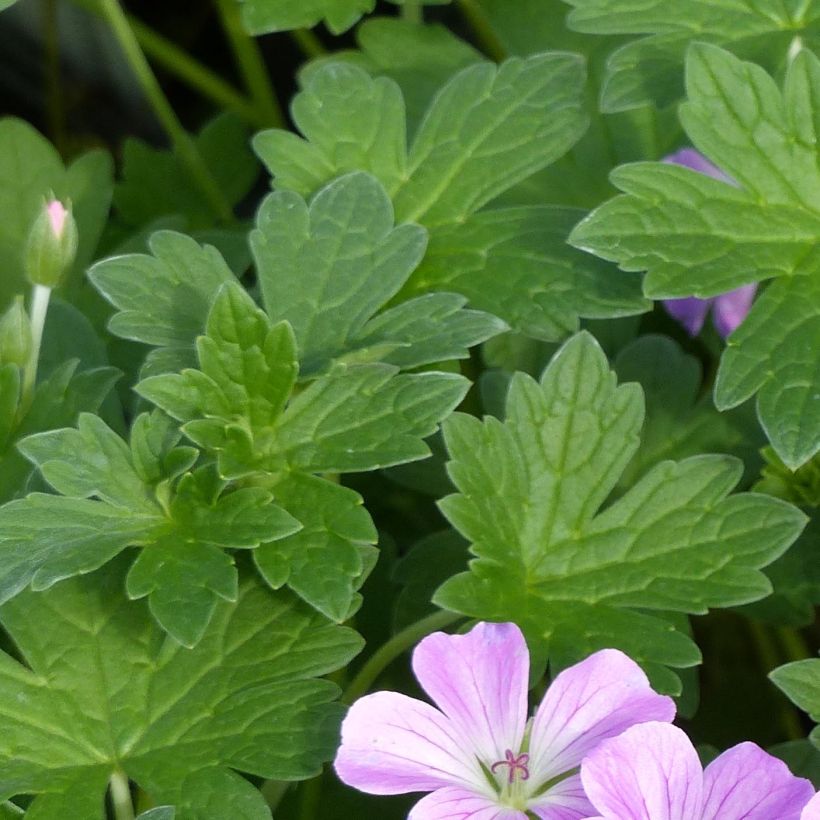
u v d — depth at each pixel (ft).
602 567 1.97
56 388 2.03
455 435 1.98
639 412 1.98
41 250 2.03
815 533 2.09
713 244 2.02
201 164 2.39
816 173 2.03
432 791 1.88
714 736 2.17
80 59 2.83
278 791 1.99
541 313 2.05
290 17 2.16
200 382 1.95
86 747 1.94
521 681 1.87
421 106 2.26
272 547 1.93
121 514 1.94
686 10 2.10
